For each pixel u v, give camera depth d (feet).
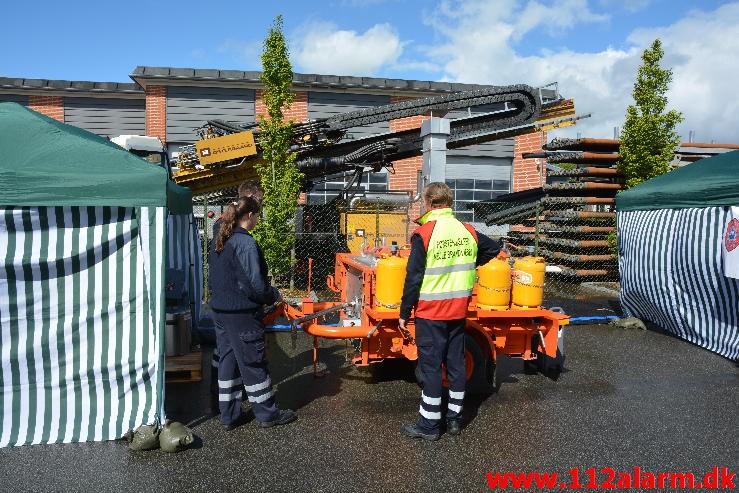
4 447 12.05
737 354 20.06
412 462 11.76
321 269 39.60
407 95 54.65
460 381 13.02
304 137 35.70
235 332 12.66
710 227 21.01
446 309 12.43
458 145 41.88
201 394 15.85
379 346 15.89
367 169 39.11
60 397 12.26
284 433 13.16
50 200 11.69
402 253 16.55
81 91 52.47
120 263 12.26
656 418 14.53
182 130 51.96
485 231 56.75
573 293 36.40
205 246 31.58
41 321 12.00
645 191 25.23
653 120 36.99
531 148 57.36
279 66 32.60
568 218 39.99
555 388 16.93
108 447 12.16
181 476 10.93
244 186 13.25
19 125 12.60
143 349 12.44
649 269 24.81
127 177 12.05
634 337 23.93
